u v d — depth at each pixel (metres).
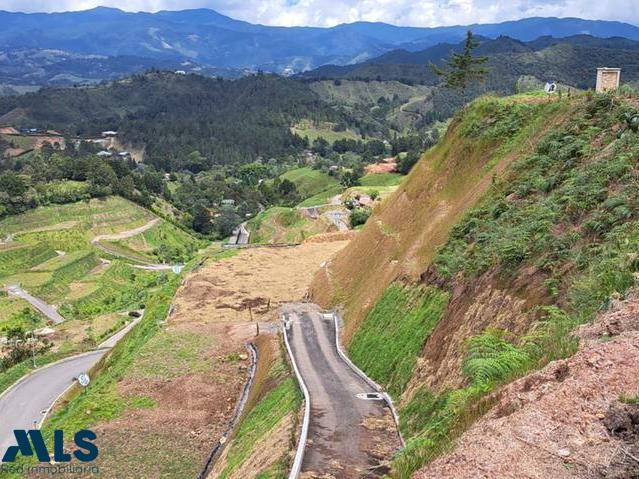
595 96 28.08
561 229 20.19
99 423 34.84
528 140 31.55
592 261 16.70
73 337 72.81
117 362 48.44
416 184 43.88
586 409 9.48
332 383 28.91
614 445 8.52
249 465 22.61
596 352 10.94
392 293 32.94
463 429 11.70
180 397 37.31
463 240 27.88
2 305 88.69
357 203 113.44
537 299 17.86
